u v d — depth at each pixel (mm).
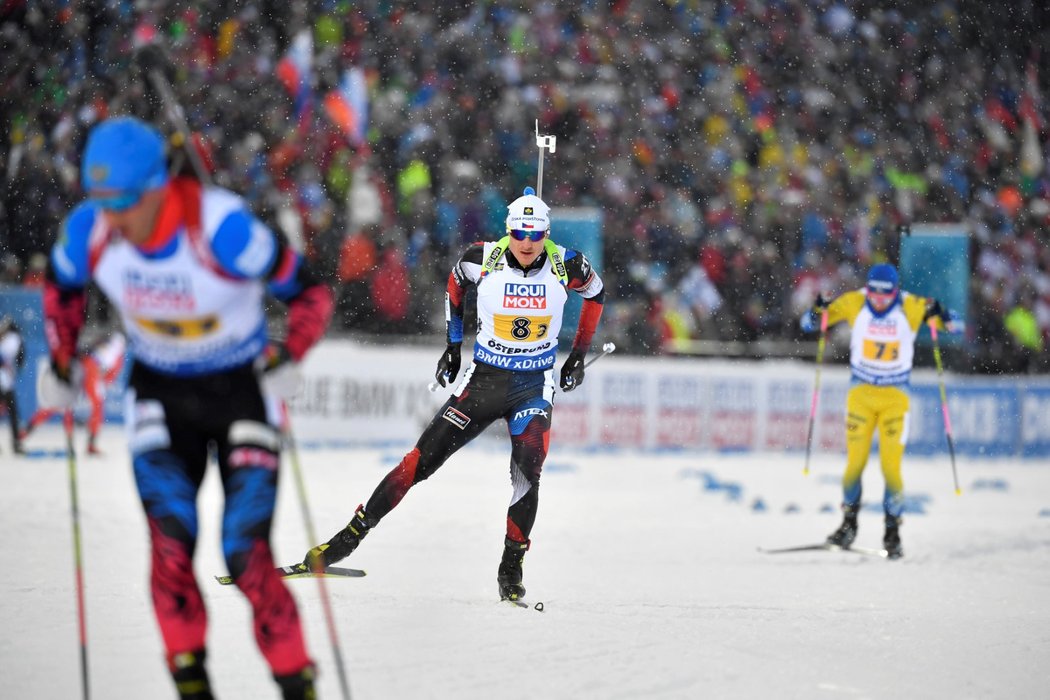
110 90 54688
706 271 60156
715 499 37094
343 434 49312
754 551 26672
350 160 55844
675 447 53656
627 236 58594
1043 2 74625
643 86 65438
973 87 72812
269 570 9859
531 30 64125
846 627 16766
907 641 15938
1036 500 40750
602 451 52344
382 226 54188
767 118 67688
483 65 62094
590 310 19234
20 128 54688
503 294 18375
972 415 57438
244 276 9883
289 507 30203
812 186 66125
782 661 14297
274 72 57500
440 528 27578
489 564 22516
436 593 18609
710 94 66750
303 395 48562
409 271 53844
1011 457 58000
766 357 57094
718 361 54656
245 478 10109
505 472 41781
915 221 67875
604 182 61500
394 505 18859
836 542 27250
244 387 10469
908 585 21922
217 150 54844
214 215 9695
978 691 13375
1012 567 24734
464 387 18953
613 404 52719
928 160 69750
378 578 20031
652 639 15234
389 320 53062
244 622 15234
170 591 9758
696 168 64062
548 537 27141
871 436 27594
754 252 61781
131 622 15242
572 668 13492
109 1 56969
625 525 30219
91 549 22094
